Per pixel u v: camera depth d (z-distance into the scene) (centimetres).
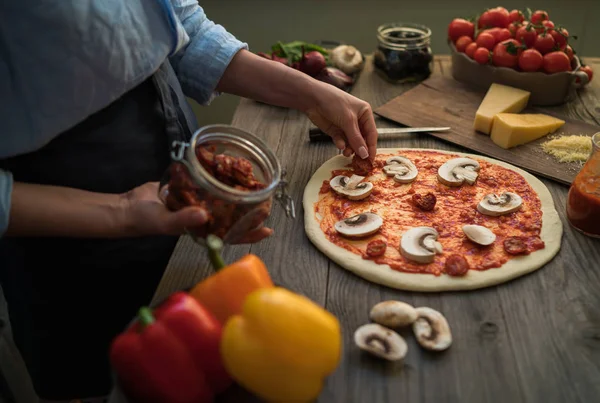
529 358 93
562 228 121
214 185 90
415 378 89
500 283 107
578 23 267
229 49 138
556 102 176
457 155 150
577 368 91
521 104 170
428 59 194
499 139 154
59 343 134
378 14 275
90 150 119
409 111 174
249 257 85
